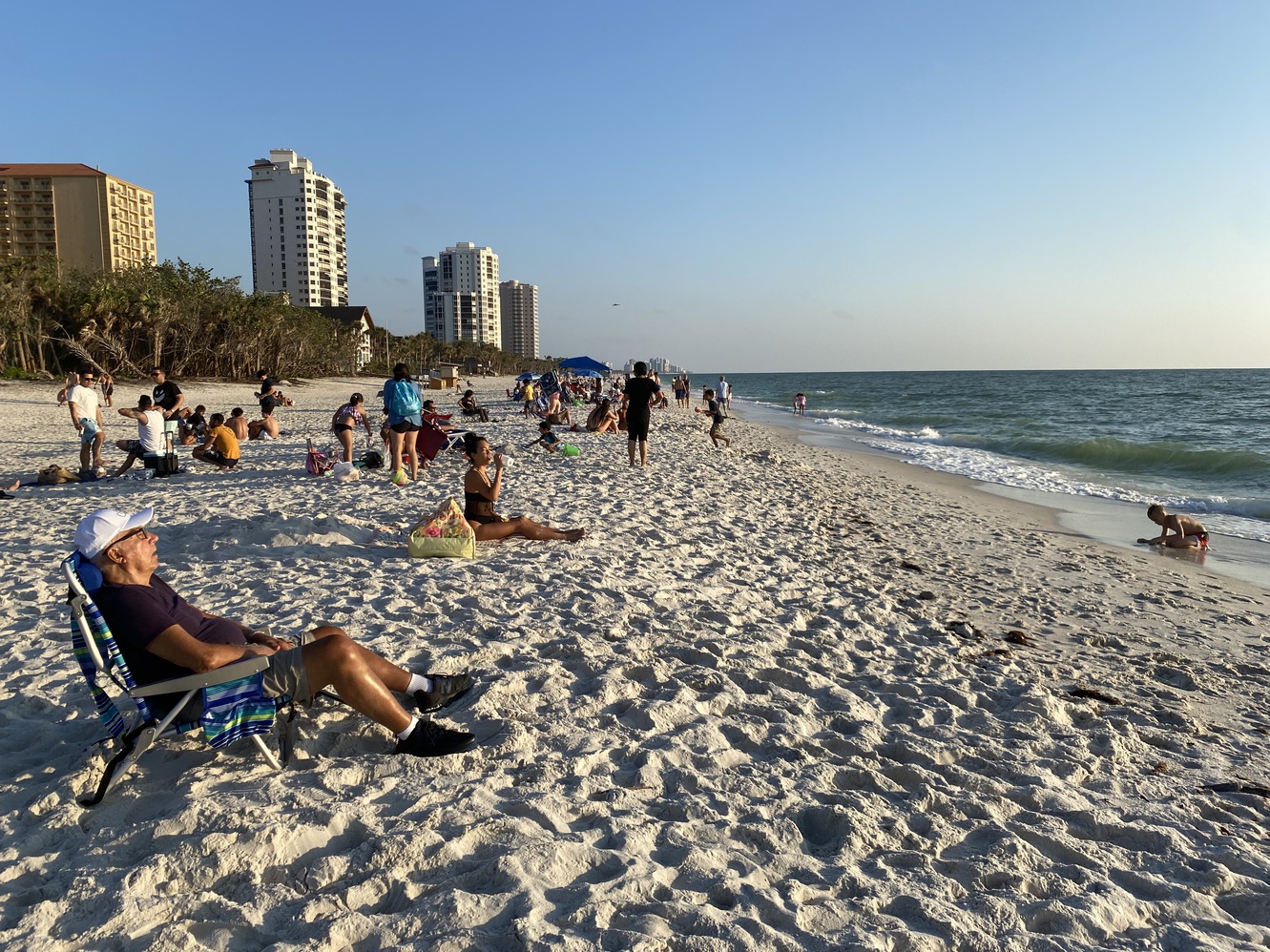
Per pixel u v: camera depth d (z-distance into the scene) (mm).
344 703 3645
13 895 2451
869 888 2621
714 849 2826
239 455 14016
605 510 9742
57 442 18031
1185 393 68562
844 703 4305
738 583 6812
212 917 2361
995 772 3615
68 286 49375
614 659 4668
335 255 147500
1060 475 17609
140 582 3098
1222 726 4457
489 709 3896
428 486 11125
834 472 17062
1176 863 2918
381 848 2650
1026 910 2557
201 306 54594
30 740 3570
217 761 3314
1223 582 8305
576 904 2438
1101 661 5555
